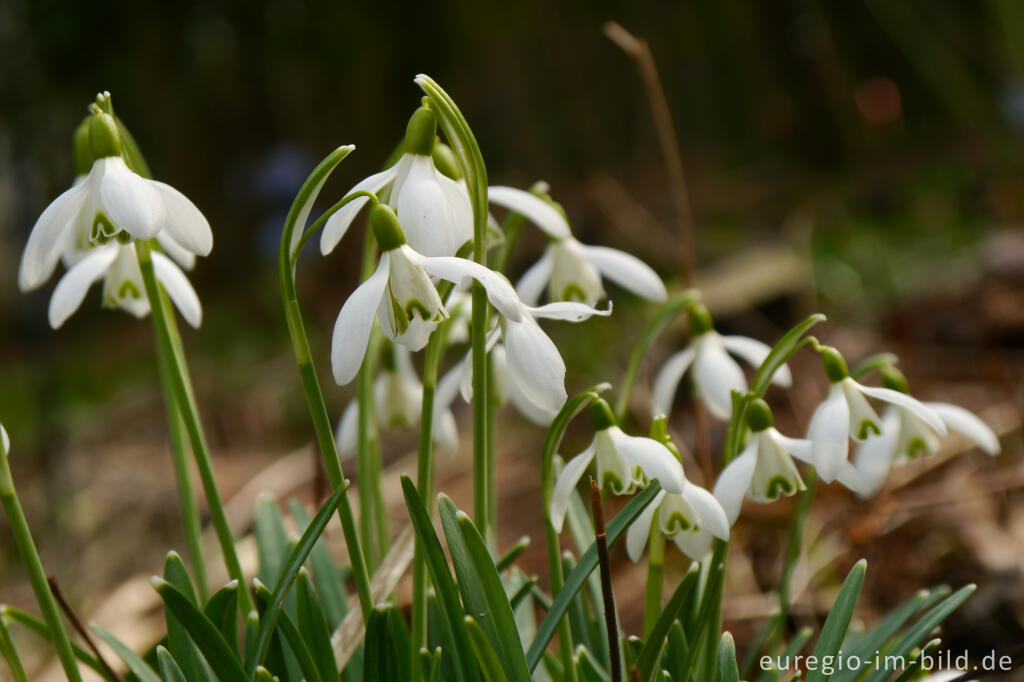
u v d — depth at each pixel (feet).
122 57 21.76
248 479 14.96
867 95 24.99
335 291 20.20
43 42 19.79
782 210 23.61
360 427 6.70
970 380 13.94
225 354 21.27
